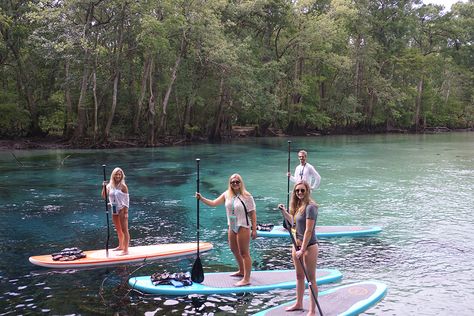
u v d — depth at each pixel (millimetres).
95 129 34812
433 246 9766
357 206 14008
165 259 9031
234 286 7422
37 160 26172
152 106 36656
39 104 39156
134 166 23938
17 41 36156
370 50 57719
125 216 8938
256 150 34000
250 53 40031
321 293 7137
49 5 32250
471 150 34500
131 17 31891
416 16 65438
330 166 24266
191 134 43156
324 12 54469
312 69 58812
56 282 7762
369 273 8172
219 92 42719
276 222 12078
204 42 36062
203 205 14203
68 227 11500
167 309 6707
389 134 63125
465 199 15008
